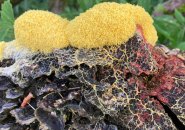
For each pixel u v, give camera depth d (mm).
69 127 257
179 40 414
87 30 268
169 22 416
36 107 266
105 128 254
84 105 256
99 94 256
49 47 273
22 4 541
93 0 380
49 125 253
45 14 285
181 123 264
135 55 269
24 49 285
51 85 264
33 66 269
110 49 271
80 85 263
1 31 367
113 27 267
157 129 252
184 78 273
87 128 253
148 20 291
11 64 293
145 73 267
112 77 264
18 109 267
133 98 259
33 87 271
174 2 458
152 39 294
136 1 397
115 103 253
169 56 299
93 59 263
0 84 280
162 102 262
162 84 270
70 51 271
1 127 269
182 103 260
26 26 280
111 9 274
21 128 267
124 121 255
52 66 266
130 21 272
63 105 257
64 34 277
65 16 440
